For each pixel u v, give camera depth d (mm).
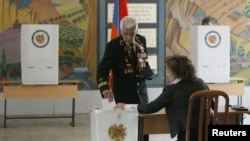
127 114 3490
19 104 7793
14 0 7645
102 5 7891
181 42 8148
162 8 8062
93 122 3525
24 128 6766
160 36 8086
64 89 6867
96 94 7988
